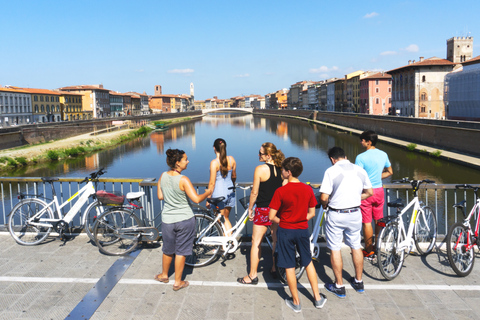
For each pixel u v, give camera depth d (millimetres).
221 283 5195
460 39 80875
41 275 5414
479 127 35750
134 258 5996
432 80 70688
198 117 187875
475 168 31859
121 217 6312
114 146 63000
